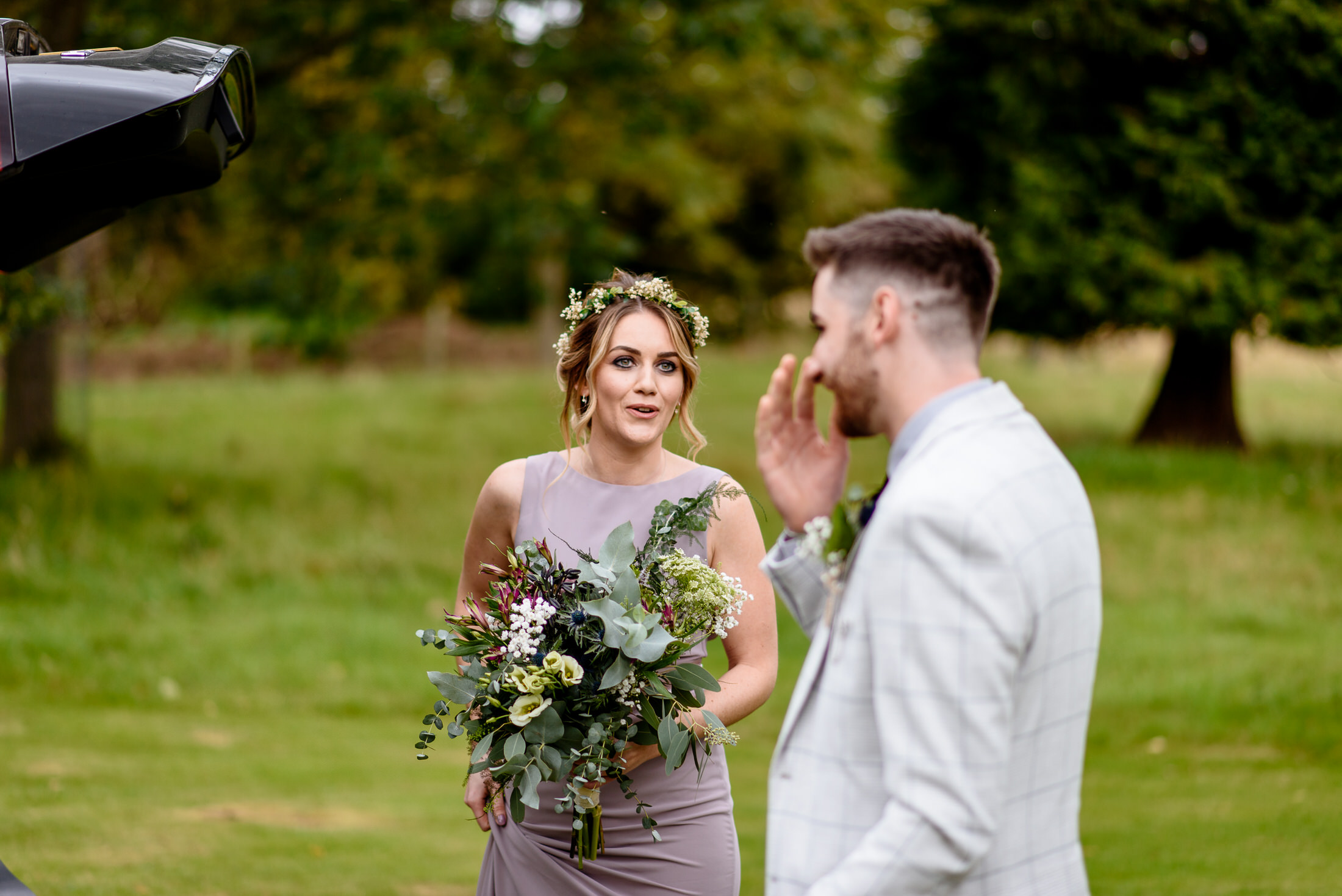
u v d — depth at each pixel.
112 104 2.16
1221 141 12.21
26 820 4.63
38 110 2.15
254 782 5.40
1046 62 12.86
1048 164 12.75
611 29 12.02
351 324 13.29
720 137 20.16
